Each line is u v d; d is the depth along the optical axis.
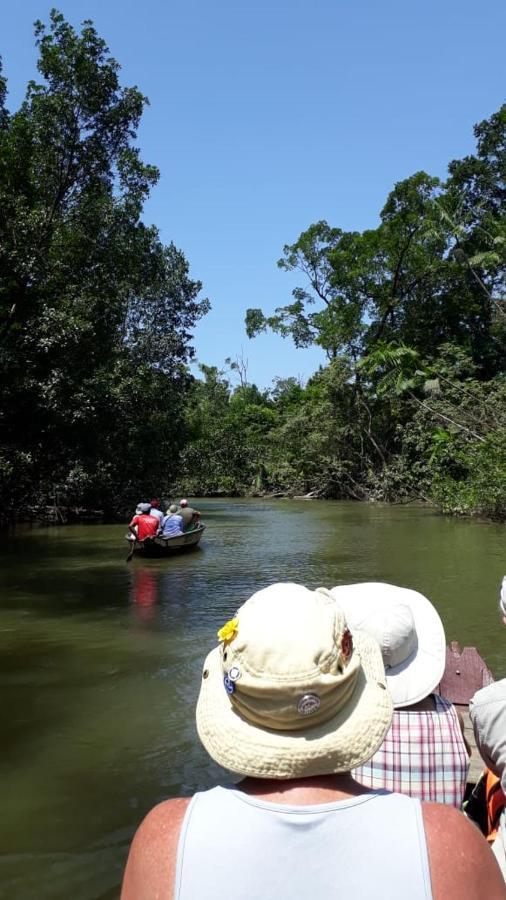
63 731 5.66
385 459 38.69
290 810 1.39
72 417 17.06
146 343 32.09
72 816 4.30
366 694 1.55
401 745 2.72
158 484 29.98
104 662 7.58
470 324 37.56
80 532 22.17
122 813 4.34
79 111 19.62
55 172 20.12
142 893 1.37
